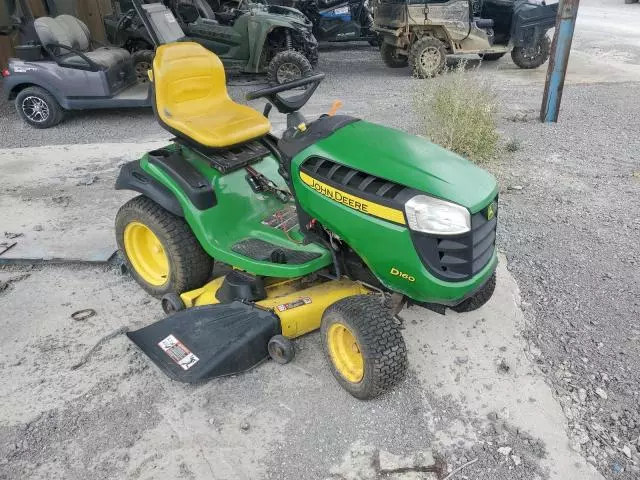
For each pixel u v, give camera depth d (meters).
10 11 7.69
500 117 7.71
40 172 6.09
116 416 2.84
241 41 9.26
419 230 2.52
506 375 3.04
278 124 7.56
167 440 2.69
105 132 7.68
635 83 9.56
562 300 3.69
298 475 2.50
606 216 4.80
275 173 3.75
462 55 11.04
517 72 10.77
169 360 2.94
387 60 11.52
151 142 7.09
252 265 3.14
